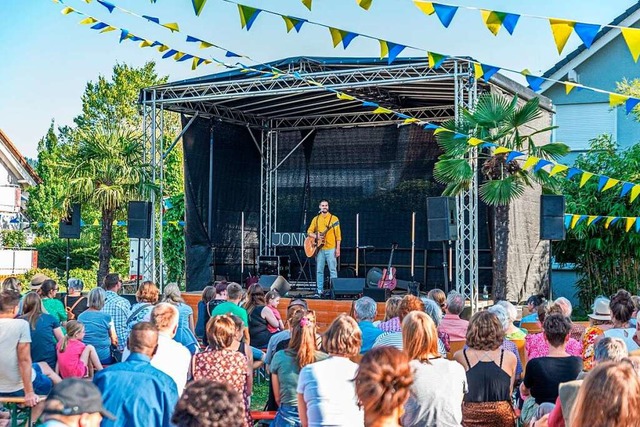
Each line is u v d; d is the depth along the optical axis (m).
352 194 17.66
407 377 3.06
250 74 14.31
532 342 5.89
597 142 16.61
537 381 4.73
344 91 15.09
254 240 17.98
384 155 17.39
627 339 5.57
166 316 4.92
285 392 4.90
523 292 13.92
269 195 18.19
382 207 17.38
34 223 31.27
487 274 15.93
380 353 3.09
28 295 6.78
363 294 13.16
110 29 8.08
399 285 15.14
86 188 15.41
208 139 16.70
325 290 15.69
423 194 17.00
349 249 17.55
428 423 4.05
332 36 5.84
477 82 13.04
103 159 15.70
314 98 15.87
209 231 16.75
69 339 6.79
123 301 8.27
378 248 17.33
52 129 38.50
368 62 13.54
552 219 11.90
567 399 3.61
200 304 9.52
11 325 5.86
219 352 4.91
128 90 44.12
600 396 2.70
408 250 17.11
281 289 14.64
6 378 5.93
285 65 14.00
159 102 15.12
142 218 14.61
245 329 7.46
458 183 12.31
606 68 18.84
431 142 16.92
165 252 21.88
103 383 3.89
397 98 15.74
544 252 14.90
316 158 17.97
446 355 5.99
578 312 16.34
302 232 17.75
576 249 16.12
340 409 3.93
